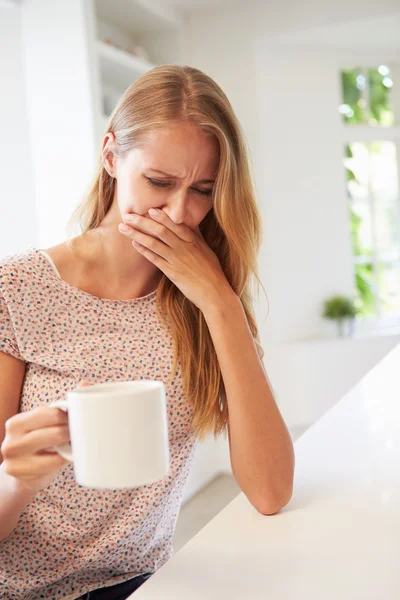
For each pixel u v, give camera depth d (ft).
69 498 3.61
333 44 15.78
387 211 17.44
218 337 3.67
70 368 3.65
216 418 3.95
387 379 6.07
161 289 3.95
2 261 3.78
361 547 2.69
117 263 3.94
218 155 3.59
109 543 3.63
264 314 15.11
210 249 3.94
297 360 15.28
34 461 2.37
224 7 14.48
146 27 13.94
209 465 13.83
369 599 2.26
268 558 2.67
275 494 3.25
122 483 2.07
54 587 3.75
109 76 12.59
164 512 3.89
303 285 16.06
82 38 10.77
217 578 2.53
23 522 3.61
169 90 3.49
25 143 11.36
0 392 3.68
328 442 4.27
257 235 4.00
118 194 3.79
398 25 14.52
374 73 17.21
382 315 17.37
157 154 3.47
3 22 11.25
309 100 16.10
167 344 3.87
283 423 3.58
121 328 3.86
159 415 2.15
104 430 2.05
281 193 15.66
